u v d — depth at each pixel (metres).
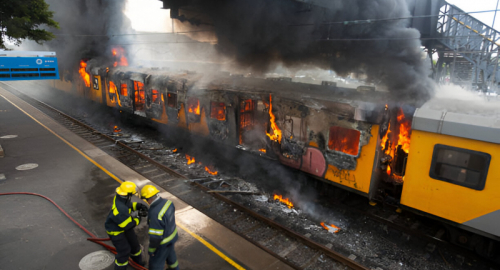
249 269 4.41
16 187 6.74
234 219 6.44
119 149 10.61
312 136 7.36
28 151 9.20
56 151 9.25
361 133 6.43
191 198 7.27
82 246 4.72
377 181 6.82
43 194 6.44
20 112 14.72
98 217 5.61
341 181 7.03
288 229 5.91
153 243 3.44
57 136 10.81
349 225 6.75
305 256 5.31
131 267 4.32
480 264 5.46
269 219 6.25
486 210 4.94
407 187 5.93
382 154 6.62
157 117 12.60
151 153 10.77
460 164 5.16
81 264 4.30
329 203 7.65
